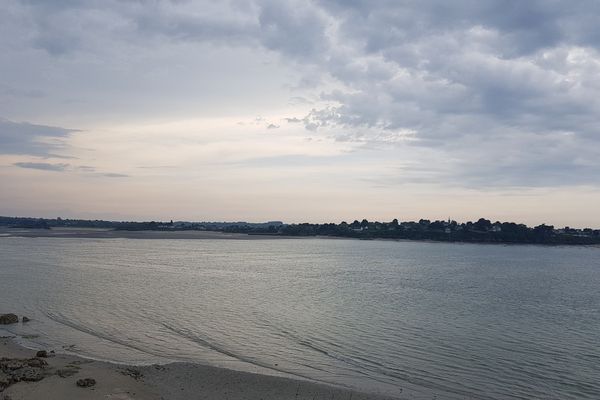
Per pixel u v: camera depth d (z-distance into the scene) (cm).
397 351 2784
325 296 4844
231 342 2880
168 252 11538
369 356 2673
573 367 2564
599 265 10762
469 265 9706
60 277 5931
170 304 4119
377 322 3566
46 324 3219
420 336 3162
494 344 3009
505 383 2295
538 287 6181
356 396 1997
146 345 2742
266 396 1952
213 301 4350
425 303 4531
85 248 12075
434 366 2523
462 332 3312
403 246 19588
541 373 2455
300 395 1977
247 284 5731
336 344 2903
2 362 2123
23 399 1714
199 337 2973
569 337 3256
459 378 2348
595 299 5159
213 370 2228
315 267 8338
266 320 3538
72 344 2703
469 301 4744
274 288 5394
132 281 5712
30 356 2328
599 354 2828
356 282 6162
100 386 1883
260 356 2606
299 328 3300
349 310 4044
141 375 2108
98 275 6247
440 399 2053
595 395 2164
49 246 12594
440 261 10656
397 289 5531
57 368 2081
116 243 15175
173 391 1955
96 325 3225
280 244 18838
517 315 4047
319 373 2352
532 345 3009
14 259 8425
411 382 2269
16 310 3712
